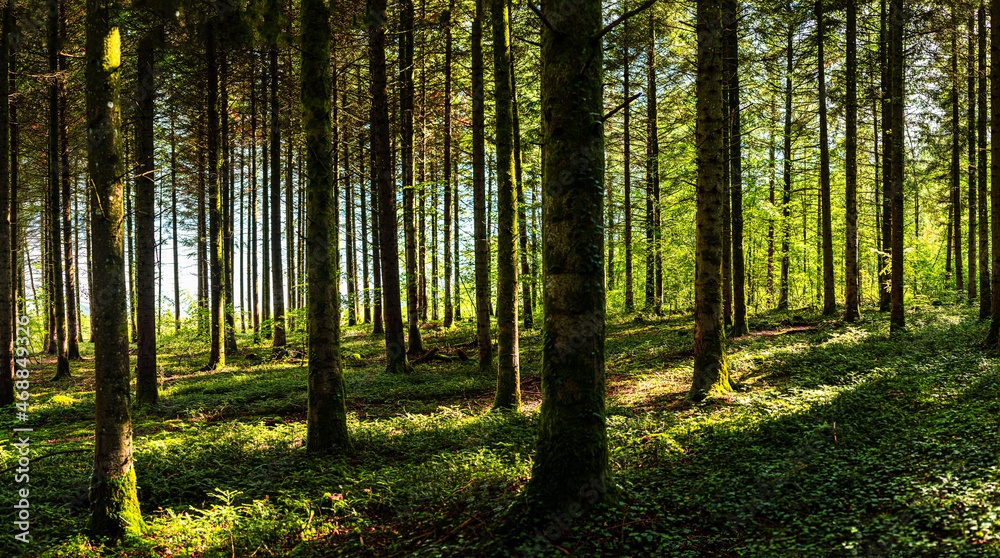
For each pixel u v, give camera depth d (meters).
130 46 16.45
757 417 8.77
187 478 7.86
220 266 19.62
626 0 19.88
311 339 8.83
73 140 21.45
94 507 6.05
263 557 5.73
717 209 11.09
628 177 25.41
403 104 19.33
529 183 23.56
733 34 16.78
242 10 16.28
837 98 19.44
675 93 25.22
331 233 8.88
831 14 19.48
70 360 24.27
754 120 24.23
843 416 8.23
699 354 11.05
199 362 22.05
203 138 22.27
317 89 8.61
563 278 5.48
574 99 5.44
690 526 5.36
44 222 30.02
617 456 7.64
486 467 7.59
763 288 31.19
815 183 28.14
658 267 25.77
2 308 13.30
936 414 7.80
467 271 22.16
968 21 17.02
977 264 21.31
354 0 16.70
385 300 16.80
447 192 22.30
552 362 5.54
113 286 6.02
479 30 13.53
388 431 10.20
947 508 4.88
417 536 5.69
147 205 13.55
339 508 6.72
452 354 19.06
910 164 24.59
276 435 10.05
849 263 19.27
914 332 14.97
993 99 11.86
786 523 5.29
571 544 4.88
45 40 17.39
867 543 4.53
